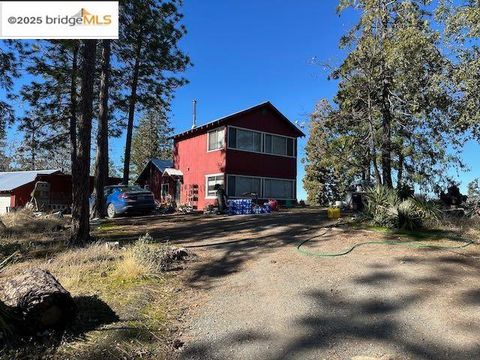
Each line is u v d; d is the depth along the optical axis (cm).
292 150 2498
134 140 5100
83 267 671
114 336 424
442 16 902
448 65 941
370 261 694
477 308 486
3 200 2598
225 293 577
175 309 519
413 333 434
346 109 1345
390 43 1045
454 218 1066
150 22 2169
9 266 675
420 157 1377
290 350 410
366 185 1438
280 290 577
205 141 2355
